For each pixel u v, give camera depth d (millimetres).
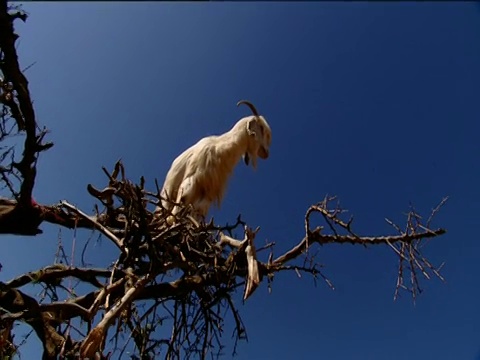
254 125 2758
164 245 1798
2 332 1579
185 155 2596
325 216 1832
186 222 1860
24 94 1596
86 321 1740
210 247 1917
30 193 1856
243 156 2725
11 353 1618
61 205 1997
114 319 1527
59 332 1725
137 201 1656
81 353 1421
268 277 1881
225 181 2578
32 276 1836
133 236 1792
